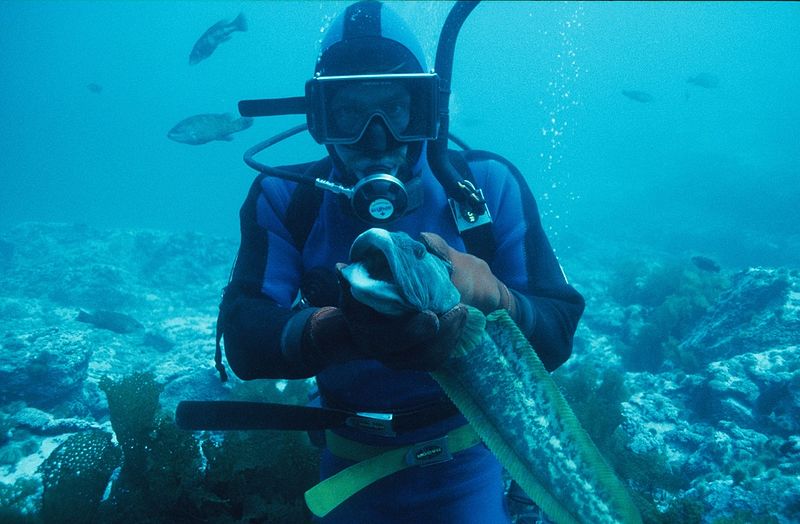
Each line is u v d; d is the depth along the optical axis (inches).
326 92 60.7
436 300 32.7
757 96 3671.3
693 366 268.7
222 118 236.8
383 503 68.8
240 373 54.2
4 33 3956.7
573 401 179.2
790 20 3806.6
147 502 103.0
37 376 251.4
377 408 66.2
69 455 107.0
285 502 111.8
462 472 69.5
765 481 159.0
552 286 63.0
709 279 350.6
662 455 171.2
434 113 61.1
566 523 48.2
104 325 410.3
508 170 71.4
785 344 236.7
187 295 571.8
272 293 63.0
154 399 113.5
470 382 44.7
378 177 57.2
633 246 896.3
